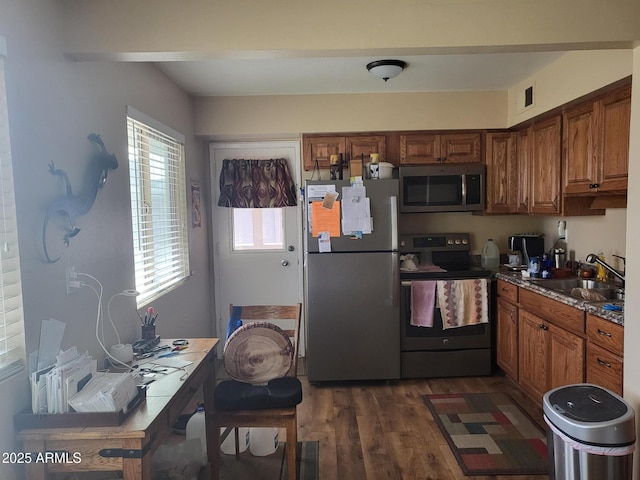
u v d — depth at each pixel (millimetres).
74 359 1549
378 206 3293
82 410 1409
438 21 1821
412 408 2965
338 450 2461
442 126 3562
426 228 4035
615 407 1781
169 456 2156
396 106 3551
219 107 3516
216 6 1784
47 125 1578
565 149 2920
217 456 2100
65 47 1697
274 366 2215
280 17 1802
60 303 1637
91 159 1861
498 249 3959
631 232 1881
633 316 1882
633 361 1888
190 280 3330
